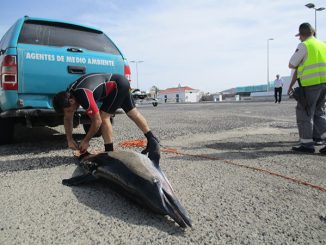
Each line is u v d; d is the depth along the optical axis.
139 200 3.22
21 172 4.46
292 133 7.88
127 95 4.88
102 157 3.84
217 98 60.72
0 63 5.61
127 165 3.44
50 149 5.90
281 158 5.39
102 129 4.82
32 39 5.59
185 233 2.87
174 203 3.03
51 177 4.26
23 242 2.69
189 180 4.19
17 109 5.41
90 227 2.95
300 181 4.24
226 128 8.66
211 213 3.26
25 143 6.48
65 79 5.70
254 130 8.34
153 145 3.96
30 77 5.43
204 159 5.25
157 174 3.30
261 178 4.34
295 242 2.76
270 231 2.93
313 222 3.12
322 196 3.75
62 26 6.04
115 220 3.08
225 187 3.97
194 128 8.62
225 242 2.74
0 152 5.64
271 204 3.50
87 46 6.14
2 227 2.92
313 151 5.82
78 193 3.72
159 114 13.53
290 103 21.81
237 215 3.22
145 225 3.00
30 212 3.22
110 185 3.77
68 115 4.59
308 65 5.77
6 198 3.56
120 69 6.35
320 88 5.79
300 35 6.20
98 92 4.55
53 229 2.90
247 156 5.50
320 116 6.28
